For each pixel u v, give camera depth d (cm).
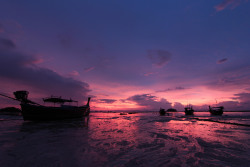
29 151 493
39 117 1755
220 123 1673
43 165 372
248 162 397
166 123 1664
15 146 555
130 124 1516
